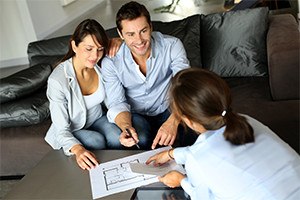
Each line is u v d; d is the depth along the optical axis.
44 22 6.10
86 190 1.46
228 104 1.11
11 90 2.29
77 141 1.79
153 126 2.13
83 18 7.20
